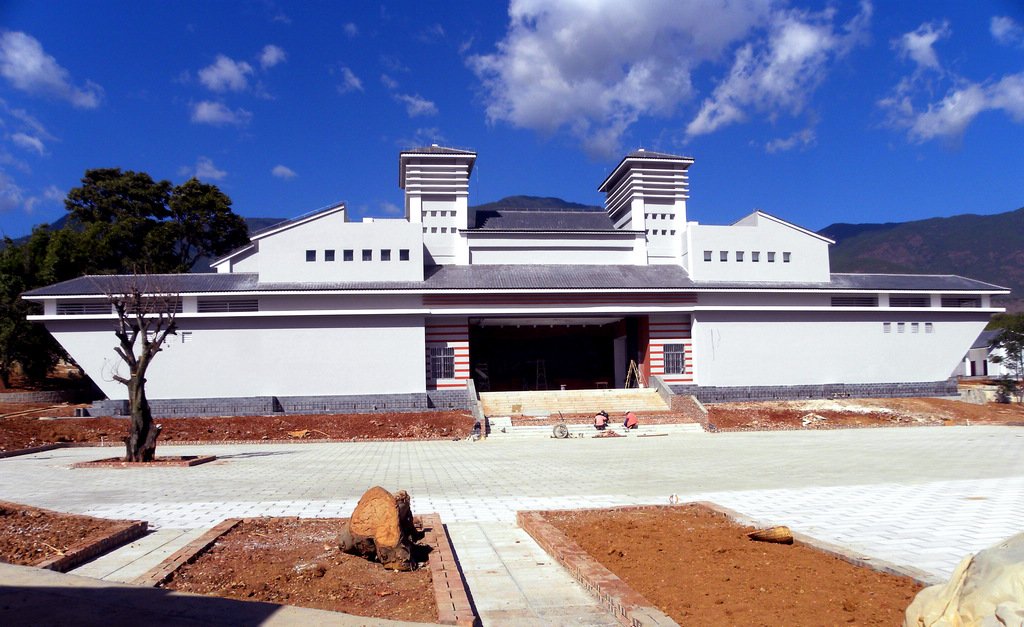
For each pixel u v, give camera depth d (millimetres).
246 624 6172
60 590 7059
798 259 48500
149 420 24078
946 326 48844
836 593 7516
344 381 42469
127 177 65938
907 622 6051
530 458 25203
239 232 71812
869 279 50188
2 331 45375
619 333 53688
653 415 39625
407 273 44219
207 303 41938
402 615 7172
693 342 46219
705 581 7992
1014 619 4992
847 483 17281
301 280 43500
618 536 10547
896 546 10148
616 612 7266
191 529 11922
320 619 6363
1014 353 57125
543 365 58344
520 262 50281
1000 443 28297
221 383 41562
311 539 10719
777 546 9750
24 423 33219
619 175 56531
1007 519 12234
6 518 11523
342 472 21156
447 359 44688
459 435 35812
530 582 8781
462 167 50750
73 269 52625
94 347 40688
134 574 8859
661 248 53656
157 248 62938
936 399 45438
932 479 17906
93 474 20578
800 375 46594
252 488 17469
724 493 15844
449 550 9875
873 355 47594
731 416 39750
